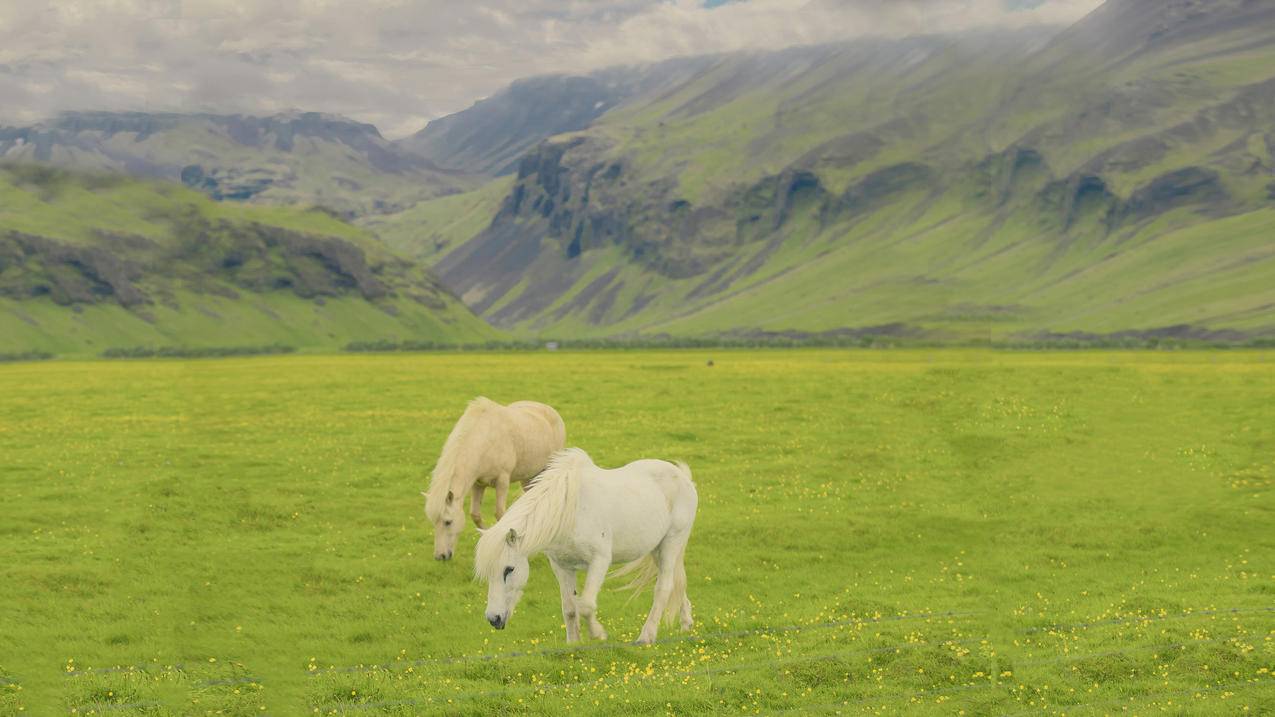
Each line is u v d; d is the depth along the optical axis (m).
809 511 24.78
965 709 12.43
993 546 22.23
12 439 35.97
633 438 35.66
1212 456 31.33
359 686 13.24
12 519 22.84
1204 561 21.23
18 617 16.06
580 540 14.00
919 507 25.41
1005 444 33.88
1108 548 22.19
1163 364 76.94
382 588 18.45
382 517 23.77
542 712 12.20
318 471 29.23
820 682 13.33
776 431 37.56
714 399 49.22
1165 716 12.06
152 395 56.28
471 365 95.38
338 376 75.69
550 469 14.09
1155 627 15.58
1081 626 15.91
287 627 16.08
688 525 15.55
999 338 154.25
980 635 15.43
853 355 108.00
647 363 94.88
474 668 13.85
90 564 19.23
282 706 12.66
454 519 19.64
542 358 116.94
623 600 17.98
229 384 65.88
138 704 12.66
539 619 16.69
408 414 43.75
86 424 40.41
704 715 12.10
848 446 34.06
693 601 17.91
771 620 16.42
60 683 13.42
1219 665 13.78
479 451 20.33
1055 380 56.06
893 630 15.59
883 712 12.30
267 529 22.70
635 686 12.90
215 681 13.61
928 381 57.69
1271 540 22.66
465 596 18.03
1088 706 12.47
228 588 18.14
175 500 24.89
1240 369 66.88
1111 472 29.44
